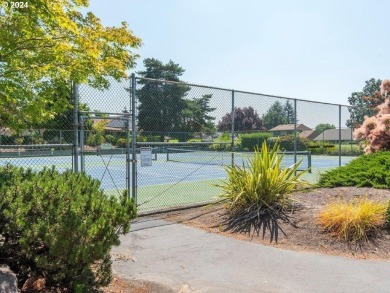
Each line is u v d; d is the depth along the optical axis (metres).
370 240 5.88
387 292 4.18
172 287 4.34
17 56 4.78
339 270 4.86
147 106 11.76
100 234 3.49
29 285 3.71
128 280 4.50
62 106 5.75
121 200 4.11
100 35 5.21
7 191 3.71
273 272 4.80
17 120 5.38
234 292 4.20
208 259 5.29
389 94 11.94
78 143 7.30
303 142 15.95
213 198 8.89
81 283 3.53
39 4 3.75
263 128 13.42
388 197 7.78
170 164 20.64
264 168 7.57
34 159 17.27
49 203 3.60
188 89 12.30
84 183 4.49
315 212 6.98
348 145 17.84
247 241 6.16
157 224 7.17
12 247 3.60
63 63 4.87
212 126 11.24
